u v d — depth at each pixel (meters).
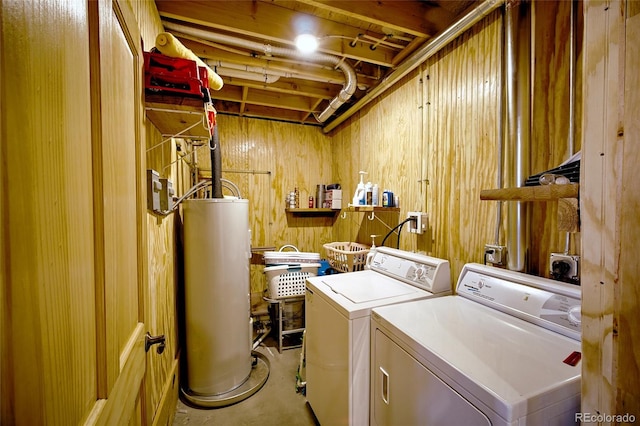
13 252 0.33
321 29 1.86
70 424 0.44
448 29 1.59
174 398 1.83
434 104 1.92
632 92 0.48
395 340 1.12
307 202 3.67
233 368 2.02
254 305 3.35
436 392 0.91
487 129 1.52
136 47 0.88
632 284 0.48
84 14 0.52
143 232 0.93
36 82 0.37
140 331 0.87
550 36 1.23
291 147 3.59
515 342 0.98
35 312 0.36
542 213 1.28
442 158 1.85
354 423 1.32
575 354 0.90
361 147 2.96
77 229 0.48
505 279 1.29
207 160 3.24
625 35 0.49
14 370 0.32
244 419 1.77
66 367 0.43
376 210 2.38
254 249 3.36
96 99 0.56
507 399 0.70
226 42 1.86
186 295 1.98
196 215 1.91
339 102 2.59
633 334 0.47
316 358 1.69
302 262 2.73
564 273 1.14
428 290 1.58
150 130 1.43
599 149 0.53
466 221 1.66
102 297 0.56
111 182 0.63
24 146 0.35
